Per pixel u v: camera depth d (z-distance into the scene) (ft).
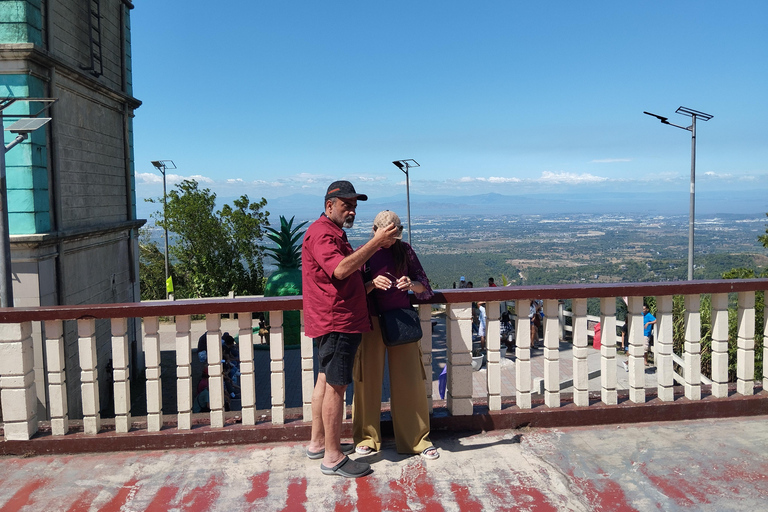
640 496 10.37
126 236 53.52
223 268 104.47
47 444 12.41
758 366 34.04
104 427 12.99
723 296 14.02
